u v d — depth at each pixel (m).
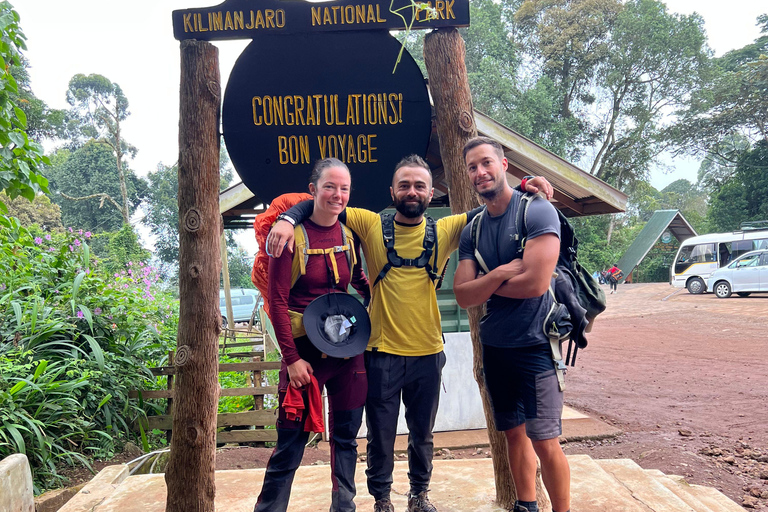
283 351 2.42
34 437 4.61
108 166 47.34
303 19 3.14
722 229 36.34
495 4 38.56
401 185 2.54
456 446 5.54
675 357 11.12
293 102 3.21
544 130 34.59
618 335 14.70
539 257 2.35
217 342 2.90
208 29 2.99
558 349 2.45
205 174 2.87
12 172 4.62
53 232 7.45
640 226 52.53
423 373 2.64
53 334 5.45
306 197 2.93
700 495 3.87
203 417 2.81
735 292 21.19
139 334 6.05
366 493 3.34
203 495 2.82
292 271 2.53
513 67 37.03
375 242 2.64
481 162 2.51
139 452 5.34
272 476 2.49
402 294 2.60
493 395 2.65
